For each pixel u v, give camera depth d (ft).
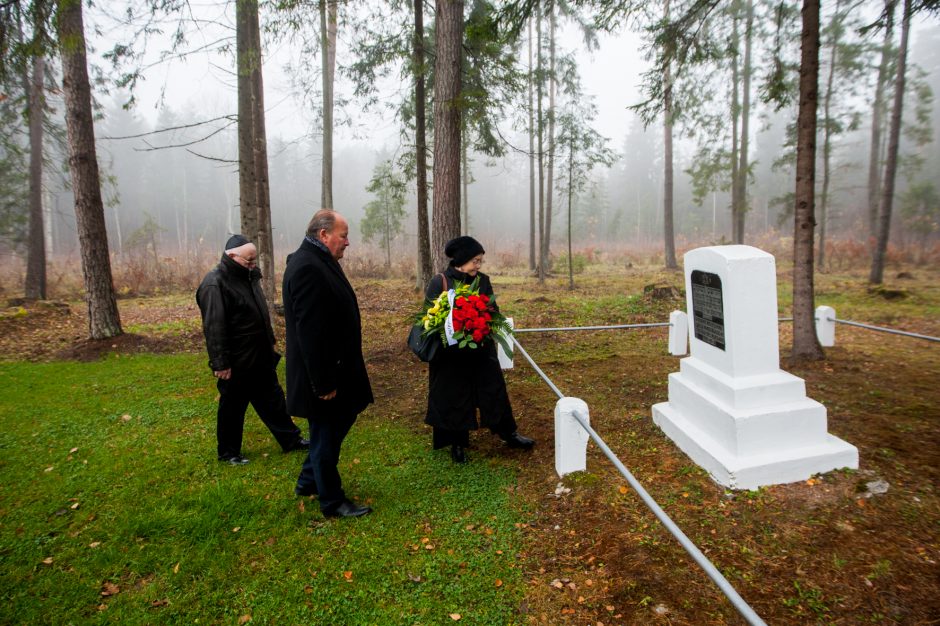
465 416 12.42
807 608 7.71
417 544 9.78
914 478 11.03
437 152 24.17
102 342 26.20
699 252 12.85
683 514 10.30
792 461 11.14
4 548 9.57
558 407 11.84
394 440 14.74
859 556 8.73
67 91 24.85
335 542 9.85
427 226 40.27
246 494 11.51
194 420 16.24
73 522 10.47
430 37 43.39
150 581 8.79
